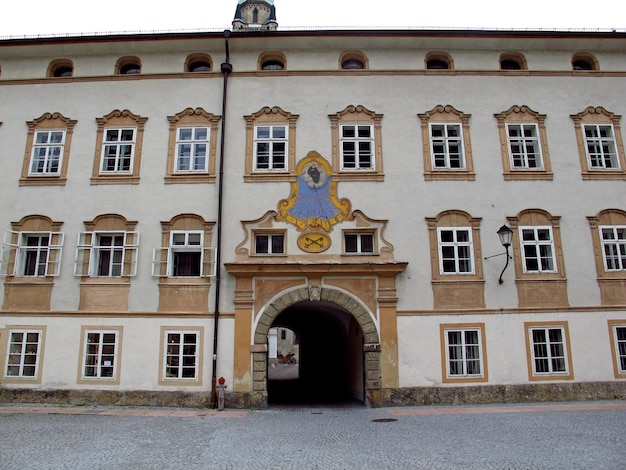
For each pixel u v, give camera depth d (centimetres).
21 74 2181
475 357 1886
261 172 2025
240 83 2131
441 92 2122
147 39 2144
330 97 2111
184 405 1822
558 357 1889
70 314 1916
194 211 1992
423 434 1289
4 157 2084
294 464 1011
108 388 1853
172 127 2088
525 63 2178
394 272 1905
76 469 976
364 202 1995
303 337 3444
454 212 1992
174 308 1905
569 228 1992
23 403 1842
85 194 2028
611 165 2094
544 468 948
